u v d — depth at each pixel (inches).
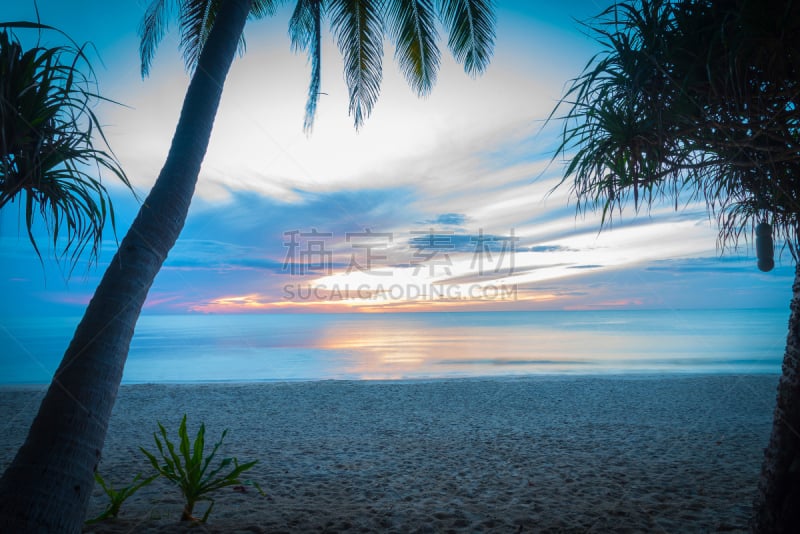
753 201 102.2
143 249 100.0
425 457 212.4
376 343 1118.4
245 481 176.9
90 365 88.4
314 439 250.7
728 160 89.4
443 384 434.3
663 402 346.6
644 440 238.7
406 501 153.6
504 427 274.1
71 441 83.6
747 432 253.1
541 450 221.8
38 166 76.0
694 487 164.7
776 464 84.4
